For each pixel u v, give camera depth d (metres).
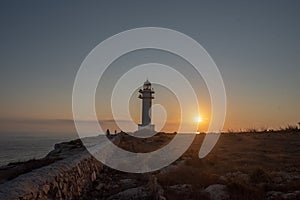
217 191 13.70
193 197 12.81
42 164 16.86
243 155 26.53
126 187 15.58
